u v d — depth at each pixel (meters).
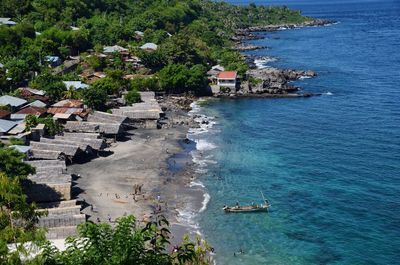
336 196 94.25
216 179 103.38
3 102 131.00
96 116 133.50
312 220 85.62
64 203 86.25
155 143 125.25
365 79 194.38
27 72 162.88
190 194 96.06
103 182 99.75
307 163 111.31
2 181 64.19
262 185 100.38
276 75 197.50
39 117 126.94
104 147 119.06
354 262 72.81
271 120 146.25
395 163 108.94
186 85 174.88
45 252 31.50
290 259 74.06
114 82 163.38
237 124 143.12
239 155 117.44
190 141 127.62
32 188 86.69
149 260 28.28
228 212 88.50
